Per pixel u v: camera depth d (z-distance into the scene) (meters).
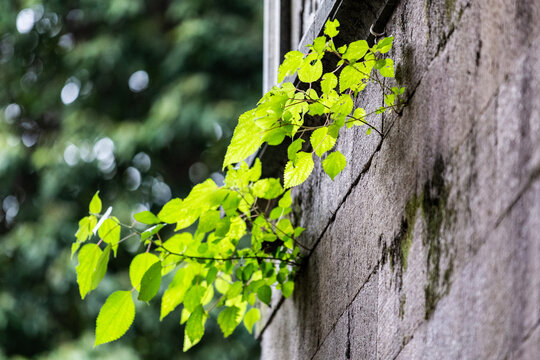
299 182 1.84
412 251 1.67
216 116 5.44
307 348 2.04
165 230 5.31
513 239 1.47
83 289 1.90
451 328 1.56
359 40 1.79
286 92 1.82
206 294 2.14
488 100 1.54
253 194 2.03
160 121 5.50
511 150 1.49
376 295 1.76
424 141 1.67
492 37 1.55
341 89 1.79
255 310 2.23
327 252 1.98
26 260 5.41
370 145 1.83
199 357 5.19
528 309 1.44
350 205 1.89
